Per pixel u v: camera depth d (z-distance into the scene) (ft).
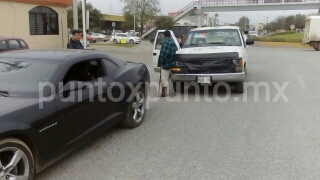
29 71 13.05
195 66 25.39
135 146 15.33
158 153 14.43
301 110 21.76
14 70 13.21
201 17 163.94
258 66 49.16
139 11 208.33
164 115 20.90
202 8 163.12
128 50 88.38
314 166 12.87
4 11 53.93
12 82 12.53
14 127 9.96
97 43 129.90
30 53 14.80
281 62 55.98
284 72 41.55
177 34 177.99
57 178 12.05
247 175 12.17
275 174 12.21
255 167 12.85
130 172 12.54
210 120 19.65
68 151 12.75
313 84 32.14
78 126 13.14
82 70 14.53
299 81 34.04
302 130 17.42
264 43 147.33
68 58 13.92
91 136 14.19
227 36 30.17
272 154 14.15
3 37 34.96
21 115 10.46
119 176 12.21
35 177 12.08
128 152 14.57
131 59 61.67
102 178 12.07
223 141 15.88
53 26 66.33
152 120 19.75
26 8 58.08
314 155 13.97
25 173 10.53
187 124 18.86
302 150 14.56
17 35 56.80
